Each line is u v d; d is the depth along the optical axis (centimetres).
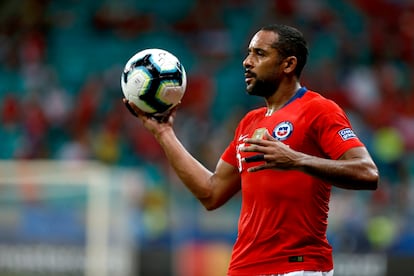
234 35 6631
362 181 1561
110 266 4138
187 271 4150
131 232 4191
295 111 1708
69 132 5744
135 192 4231
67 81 6262
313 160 1555
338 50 6506
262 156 1614
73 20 6819
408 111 5903
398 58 6581
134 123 5553
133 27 6750
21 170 4178
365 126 5622
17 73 6322
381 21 6888
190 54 6506
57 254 4134
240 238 1741
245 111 5584
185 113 5634
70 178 4181
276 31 1748
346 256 4141
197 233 4188
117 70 6228
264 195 1692
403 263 4141
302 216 1672
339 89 5956
